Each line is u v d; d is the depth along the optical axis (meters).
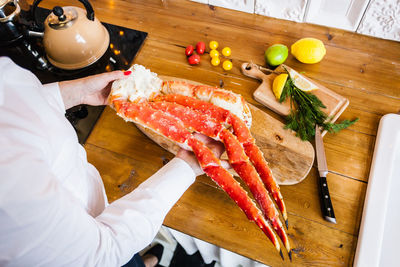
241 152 0.56
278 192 0.54
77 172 0.53
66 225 0.38
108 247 0.45
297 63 0.89
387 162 0.73
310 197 0.72
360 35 0.91
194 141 0.57
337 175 0.74
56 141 0.46
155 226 0.52
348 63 0.87
